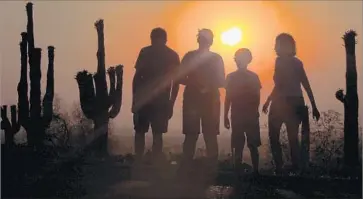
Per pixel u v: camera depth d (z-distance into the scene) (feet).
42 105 43.60
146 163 33.19
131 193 26.78
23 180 28.19
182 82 31.55
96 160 35.96
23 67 44.14
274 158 32.73
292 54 32.24
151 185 28.45
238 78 31.60
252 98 31.45
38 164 30.32
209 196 26.55
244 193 27.27
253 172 31.32
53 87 44.34
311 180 30.22
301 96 32.14
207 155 31.65
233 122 31.73
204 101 31.17
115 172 31.22
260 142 31.55
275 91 32.32
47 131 40.91
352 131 35.65
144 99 32.81
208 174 30.83
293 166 32.86
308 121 32.71
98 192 26.96
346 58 36.47
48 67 44.50
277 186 29.50
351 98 36.17
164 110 32.73
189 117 31.32
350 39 36.76
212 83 31.14
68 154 34.58
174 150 35.81
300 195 27.84
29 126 41.52
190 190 27.66
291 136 32.50
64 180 28.50
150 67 32.42
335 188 29.55
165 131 33.09
